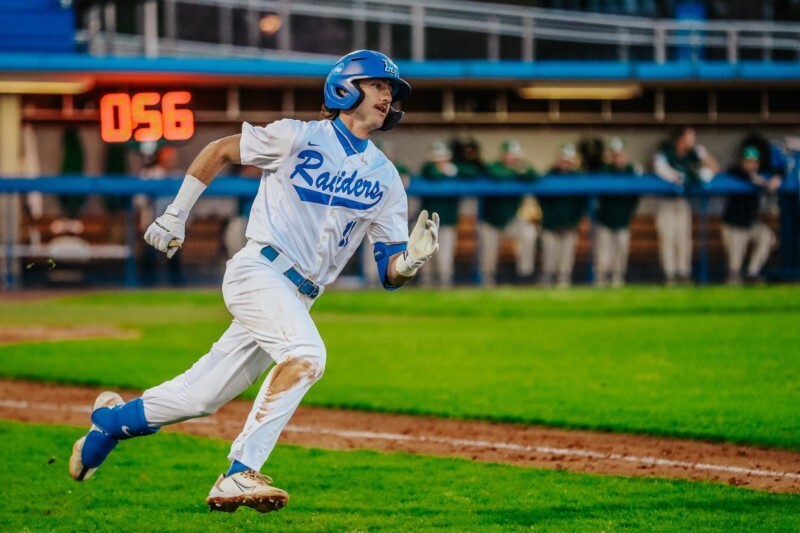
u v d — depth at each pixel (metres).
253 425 15.41
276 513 18.00
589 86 64.25
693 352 35.16
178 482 20.23
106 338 39.34
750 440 23.14
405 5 66.81
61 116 61.91
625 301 49.78
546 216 58.75
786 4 72.88
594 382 30.12
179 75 61.25
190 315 46.50
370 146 16.88
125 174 60.78
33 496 19.28
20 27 61.00
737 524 16.91
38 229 59.22
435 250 16.30
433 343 38.03
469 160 59.66
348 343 38.19
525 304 49.28
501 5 70.75
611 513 17.72
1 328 42.38
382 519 17.55
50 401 28.33
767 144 60.03
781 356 34.06
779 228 60.00
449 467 21.25
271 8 65.69
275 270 16.19
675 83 64.56
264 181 16.58
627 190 58.53
